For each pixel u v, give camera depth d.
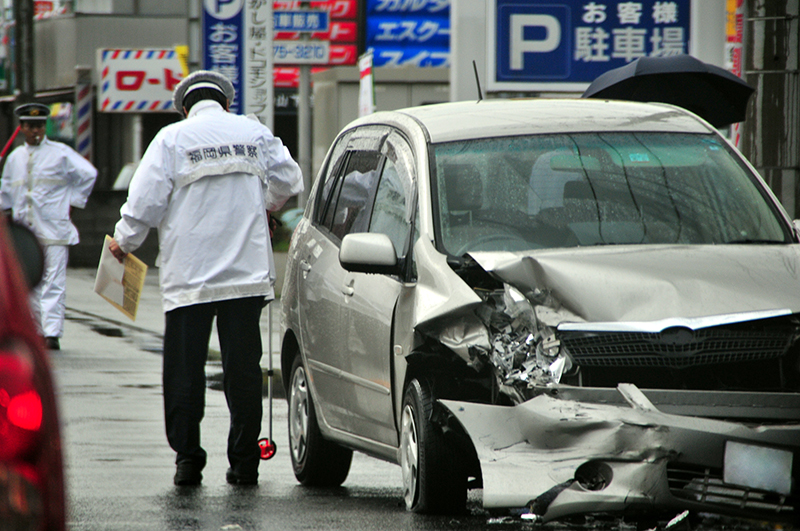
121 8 92.56
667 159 18.88
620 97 31.94
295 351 22.84
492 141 18.94
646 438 14.75
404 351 17.22
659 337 15.43
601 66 39.78
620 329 15.47
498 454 15.38
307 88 65.62
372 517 17.67
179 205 21.19
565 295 15.85
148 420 27.73
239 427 21.45
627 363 15.53
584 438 15.02
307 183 66.00
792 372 15.78
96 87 92.00
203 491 20.55
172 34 92.69
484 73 39.72
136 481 21.28
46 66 96.25
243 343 21.44
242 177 21.47
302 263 22.23
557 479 14.93
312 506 19.00
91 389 32.19
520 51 39.59
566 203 18.03
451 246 17.42
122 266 21.61
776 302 15.70
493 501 15.02
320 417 21.00
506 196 18.08
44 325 40.78
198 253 21.12
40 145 41.88
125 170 85.50
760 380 15.83
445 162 18.53
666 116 20.00
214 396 32.19
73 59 93.00
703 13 39.62
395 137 20.12
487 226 17.67
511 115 19.75
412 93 75.69
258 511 18.50
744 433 14.77
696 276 16.09
